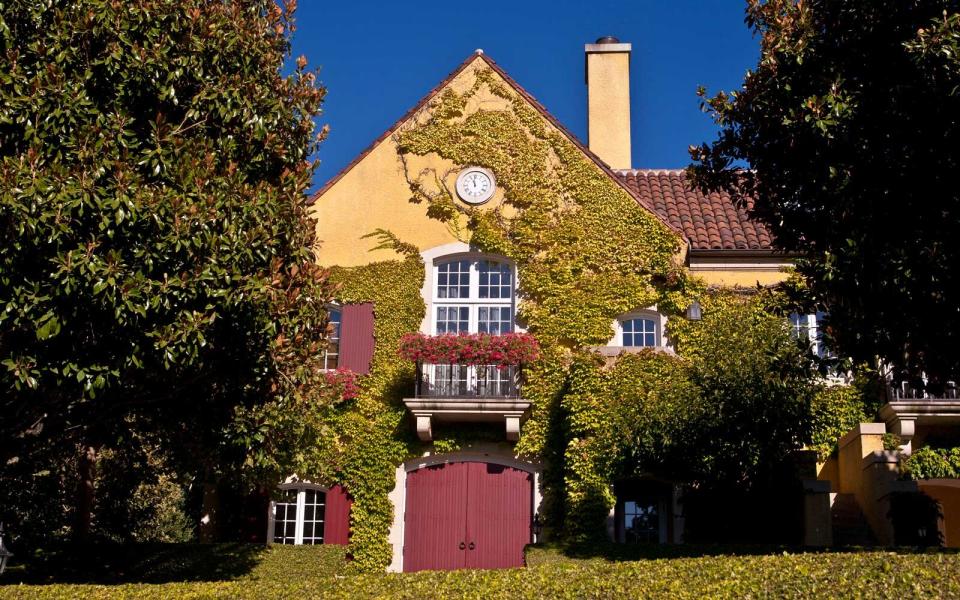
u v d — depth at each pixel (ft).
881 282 37.22
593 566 37.65
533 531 61.11
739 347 53.57
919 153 38.19
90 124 36.86
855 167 39.40
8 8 37.45
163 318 36.52
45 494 61.98
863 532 55.47
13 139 36.58
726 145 44.60
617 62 81.71
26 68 37.45
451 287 66.49
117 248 35.81
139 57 38.75
